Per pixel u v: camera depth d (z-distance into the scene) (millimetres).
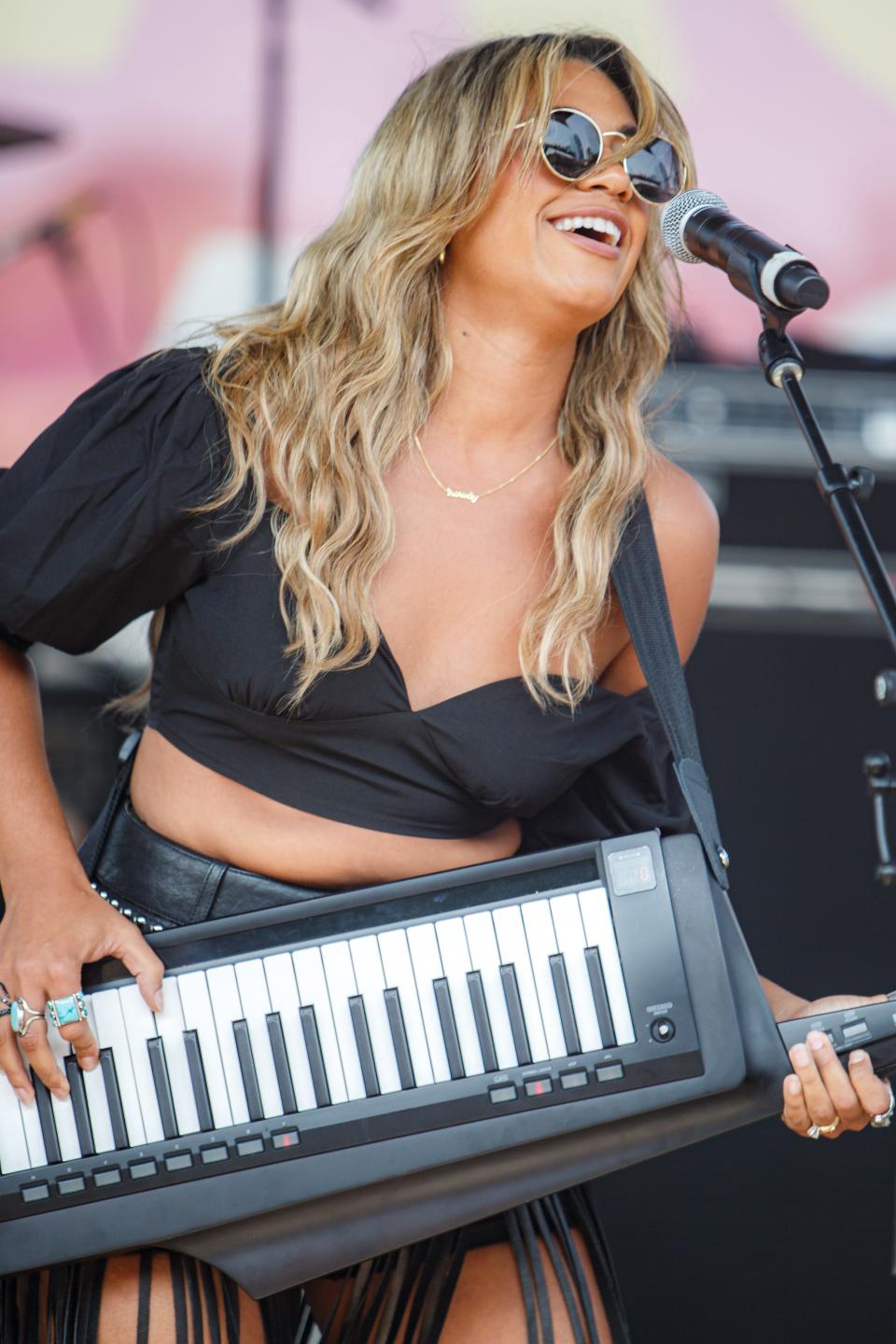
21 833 5801
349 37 12320
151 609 6082
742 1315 10289
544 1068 5184
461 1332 5812
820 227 12781
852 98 12734
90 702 11836
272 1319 5762
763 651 13062
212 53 12203
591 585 5906
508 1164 5254
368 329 5922
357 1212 5250
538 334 5922
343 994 5250
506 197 5840
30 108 12031
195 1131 5207
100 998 5297
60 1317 5336
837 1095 5254
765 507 12984
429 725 5695
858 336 12844
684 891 5348
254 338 6109
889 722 13031
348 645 5590
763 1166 10586
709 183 12750
